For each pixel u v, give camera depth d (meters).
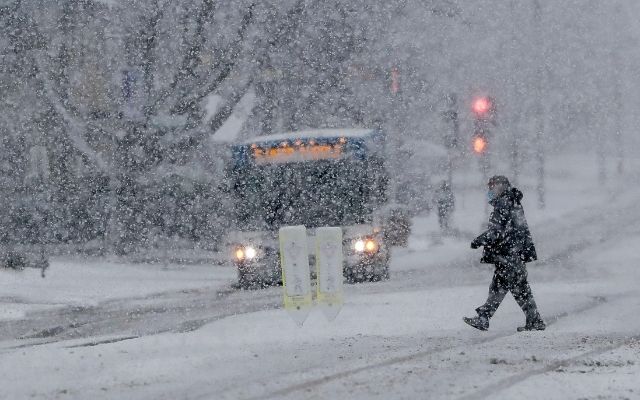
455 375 24.81
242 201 58.97
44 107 92.94
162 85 96.62
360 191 58.69
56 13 96.12
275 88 100.94
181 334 36.22
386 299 47.25
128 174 87.62
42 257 65.25
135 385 25.05
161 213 86.12
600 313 40.31
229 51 90.88
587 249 71.94
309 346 32.12
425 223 98.25
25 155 91.56
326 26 102.94
